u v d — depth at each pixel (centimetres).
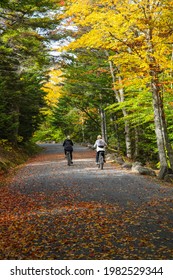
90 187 1316
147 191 1209
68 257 596
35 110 3272
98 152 1923
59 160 2614
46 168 2072
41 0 1608
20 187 1385
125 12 1276
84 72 2547
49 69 2784
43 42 2177
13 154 2653
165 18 1350
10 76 2352
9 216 900
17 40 2006
